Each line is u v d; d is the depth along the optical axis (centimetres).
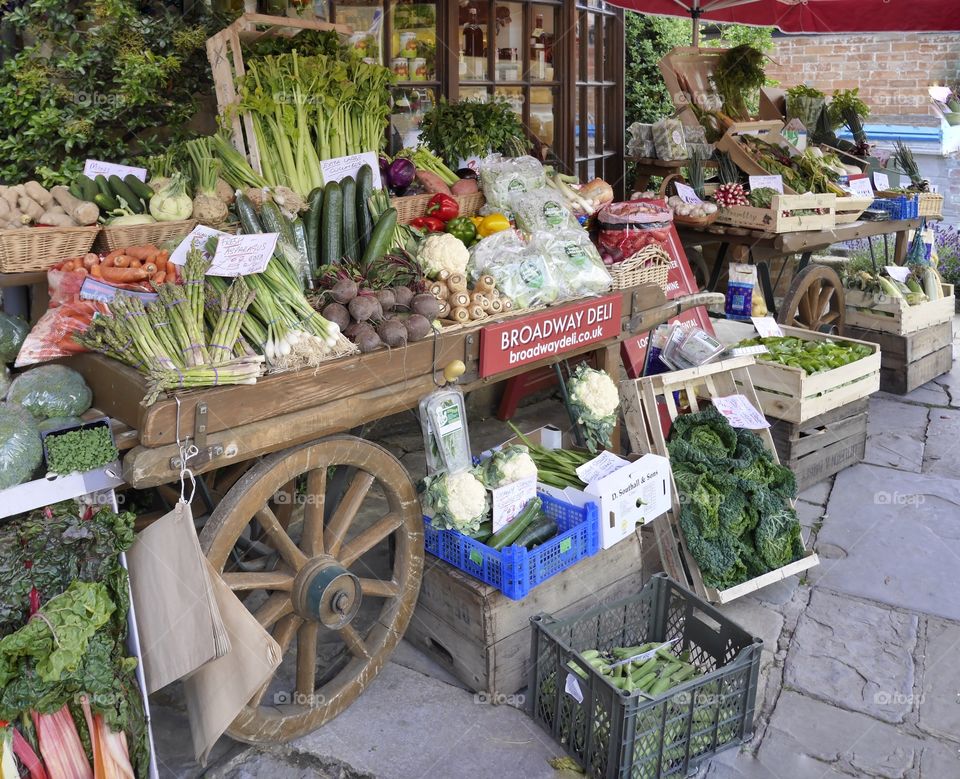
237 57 346
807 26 754
